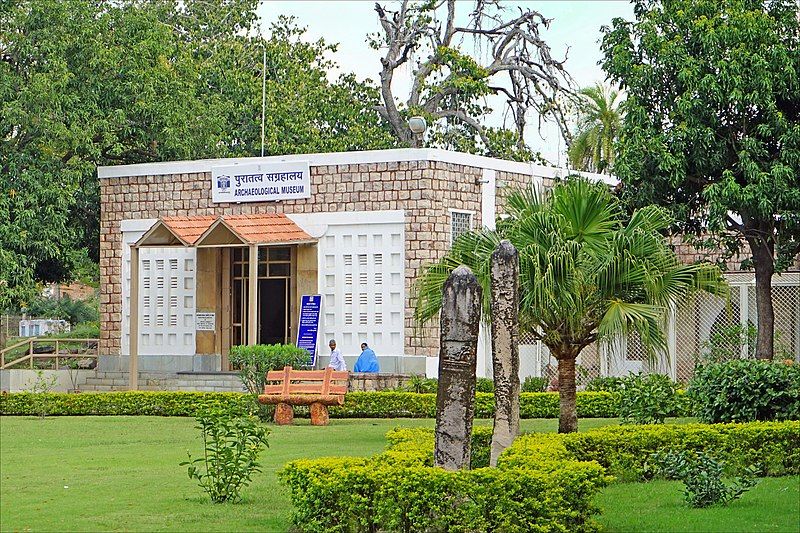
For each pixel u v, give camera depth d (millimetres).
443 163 26609
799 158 21578
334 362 25500
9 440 19156
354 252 27062
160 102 31641
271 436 18906
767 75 21641
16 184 29172
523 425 20203
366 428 20453
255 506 11586
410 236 26406
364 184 26984
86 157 31594
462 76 41875
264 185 27984
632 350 25875
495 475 9570
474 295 10516
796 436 13445
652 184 22656
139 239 28016
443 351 10531
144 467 15258
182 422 22578
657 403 17281
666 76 22844
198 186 28844
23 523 10617
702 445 13320
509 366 11664
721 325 26391
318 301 27312
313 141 38969
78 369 30078
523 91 44000
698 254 28469
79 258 32125
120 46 31266
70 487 13195
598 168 38250
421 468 9812
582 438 12961
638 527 10102
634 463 13148
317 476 9984
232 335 28891
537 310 14844
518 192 15945
